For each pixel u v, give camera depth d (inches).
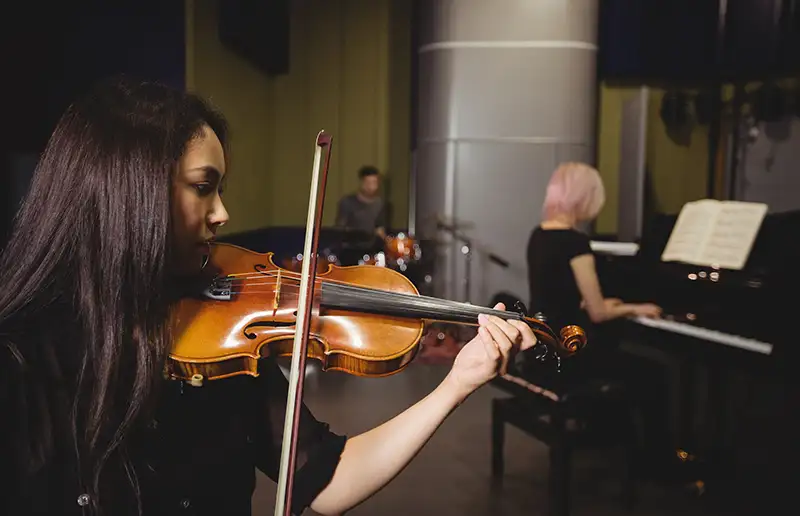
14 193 162.2
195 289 44.4
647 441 137.4
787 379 117.5
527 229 260.2
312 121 305.6
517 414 127.3
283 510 35.4
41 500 33.9
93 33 173.9
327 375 204.7
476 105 257.8
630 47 280.5
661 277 140.2
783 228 131.6
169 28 179.5
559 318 126.5
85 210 34.6
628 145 278.7
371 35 303.0
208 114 39.2
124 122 35.3
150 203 34.7
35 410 33.7
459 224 261.3
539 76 255.4
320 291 45.9
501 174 258.8
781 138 262.7
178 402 38.1
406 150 306.3
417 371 210.5
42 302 35.3
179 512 36.8
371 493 39.8
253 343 41.7
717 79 277.0
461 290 262.5
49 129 167.2
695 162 285.1
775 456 120.1
